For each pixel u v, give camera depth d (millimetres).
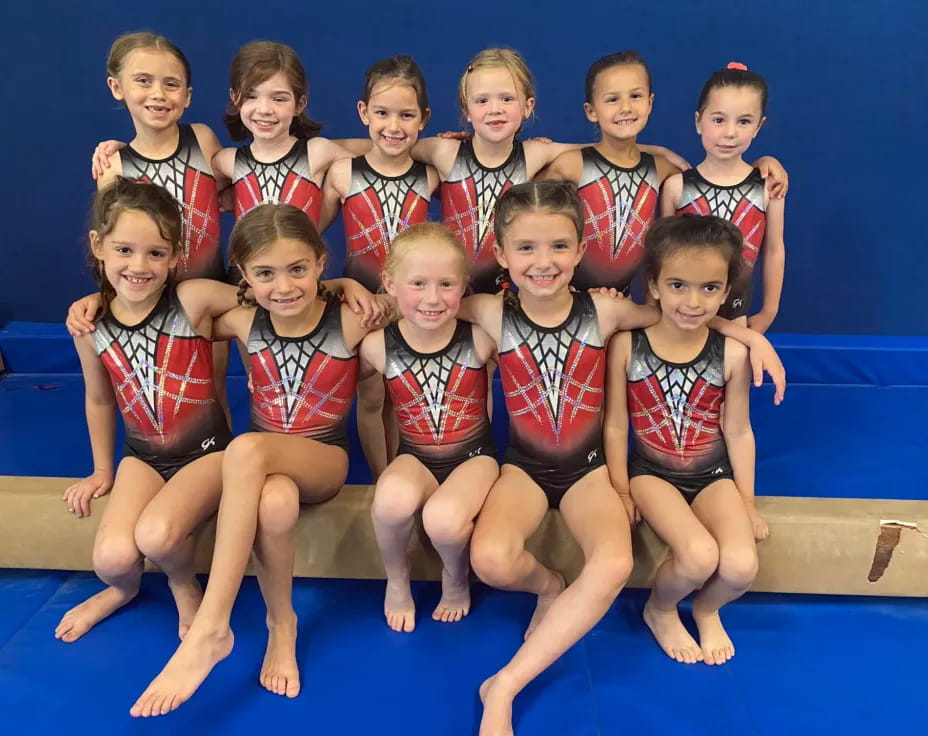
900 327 3236
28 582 1784
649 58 2934
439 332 1644
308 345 1680
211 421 1745
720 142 1935
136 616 1673
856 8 2799
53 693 1454
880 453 2268
